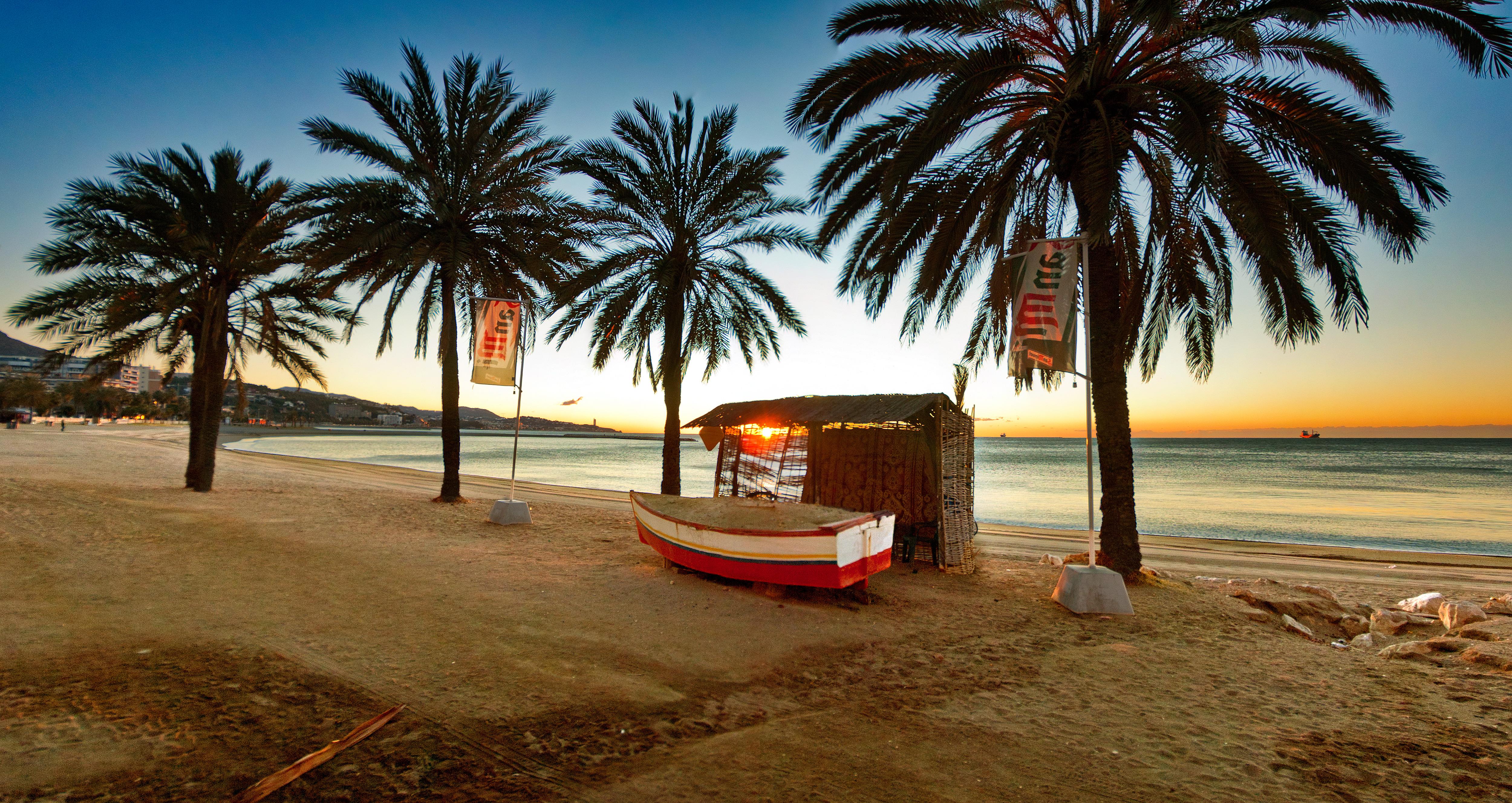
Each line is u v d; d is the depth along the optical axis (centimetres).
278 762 372
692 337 1700
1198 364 1249
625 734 435
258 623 623
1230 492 3725
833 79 990
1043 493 3709
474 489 2527
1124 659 634
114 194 1578
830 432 1208
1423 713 507
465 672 528
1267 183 800
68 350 1666
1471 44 770
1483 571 1309
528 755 399
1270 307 954
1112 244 1013
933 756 420
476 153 1628
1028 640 689
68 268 1614
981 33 990
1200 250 1014
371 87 1541
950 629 723
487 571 909
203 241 1578
